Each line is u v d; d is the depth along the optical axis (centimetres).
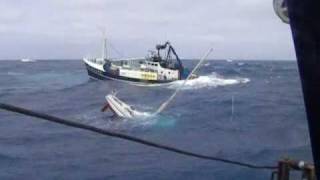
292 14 241
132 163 2736
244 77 12006
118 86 8888
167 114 5238
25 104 6612
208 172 2456
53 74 14925
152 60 8831
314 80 244
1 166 2722
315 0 234
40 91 8606
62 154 3066
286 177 510
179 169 2544
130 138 555
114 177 2458
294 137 3591
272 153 3036
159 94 7762
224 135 3856
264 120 4703
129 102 6681
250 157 2945
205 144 3450
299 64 246
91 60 9706
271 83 10075
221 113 5400
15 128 4191
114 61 9288
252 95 7488
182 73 9000
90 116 5166
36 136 3781
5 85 10225
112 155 2981
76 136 3722
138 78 8812
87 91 8338
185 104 6375
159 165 2652
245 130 4094
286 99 6794
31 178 2462
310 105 249
